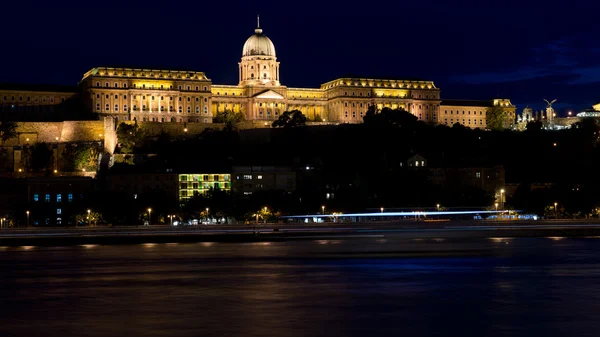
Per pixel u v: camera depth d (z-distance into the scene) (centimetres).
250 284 14125
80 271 16650
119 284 14250
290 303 11712
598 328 9650
